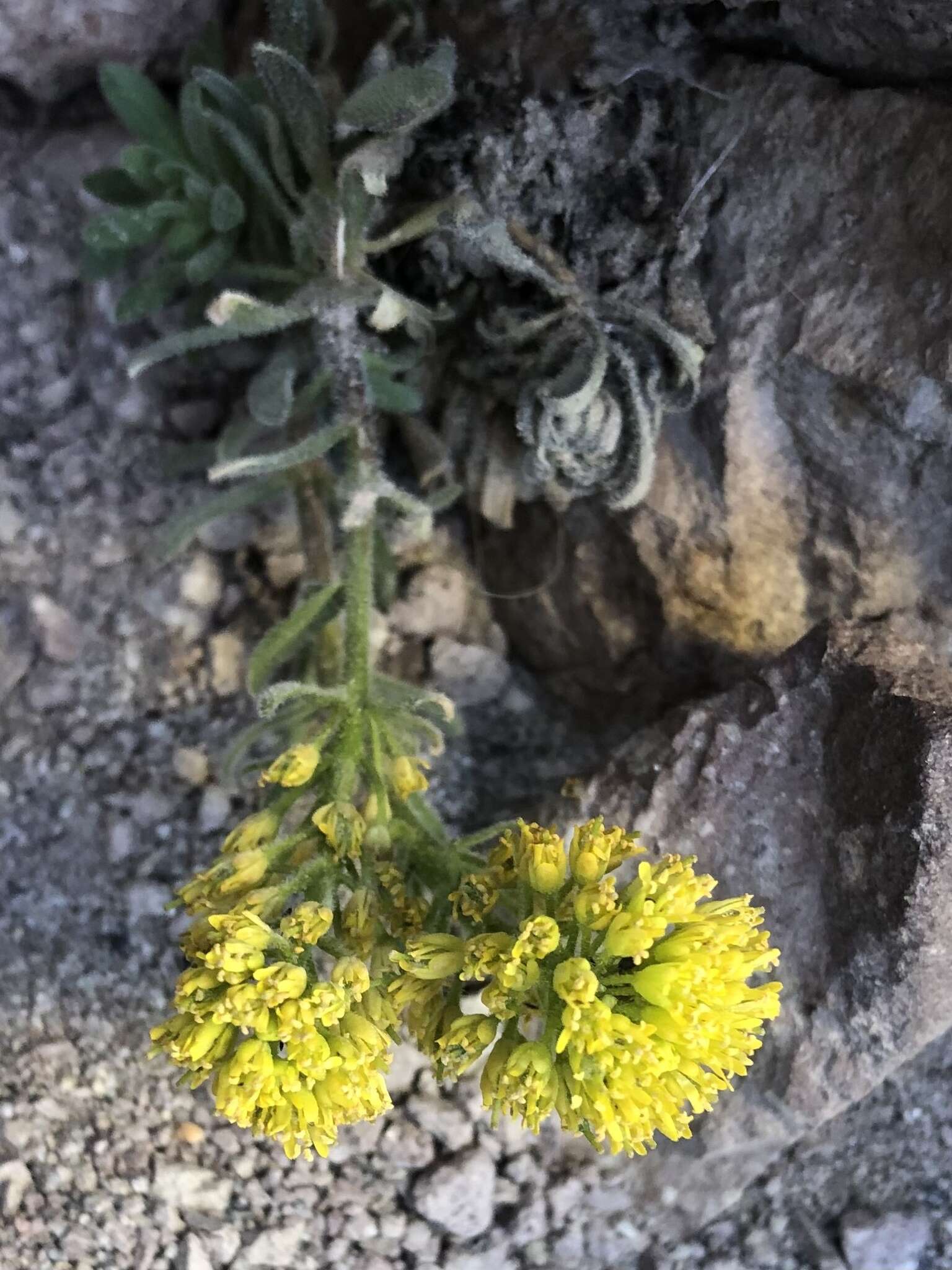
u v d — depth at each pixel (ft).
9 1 0.38
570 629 0.39
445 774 0.39
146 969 0.36
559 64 0.32
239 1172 0.33
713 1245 0.35
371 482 0.33
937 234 0.29
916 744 0.30
